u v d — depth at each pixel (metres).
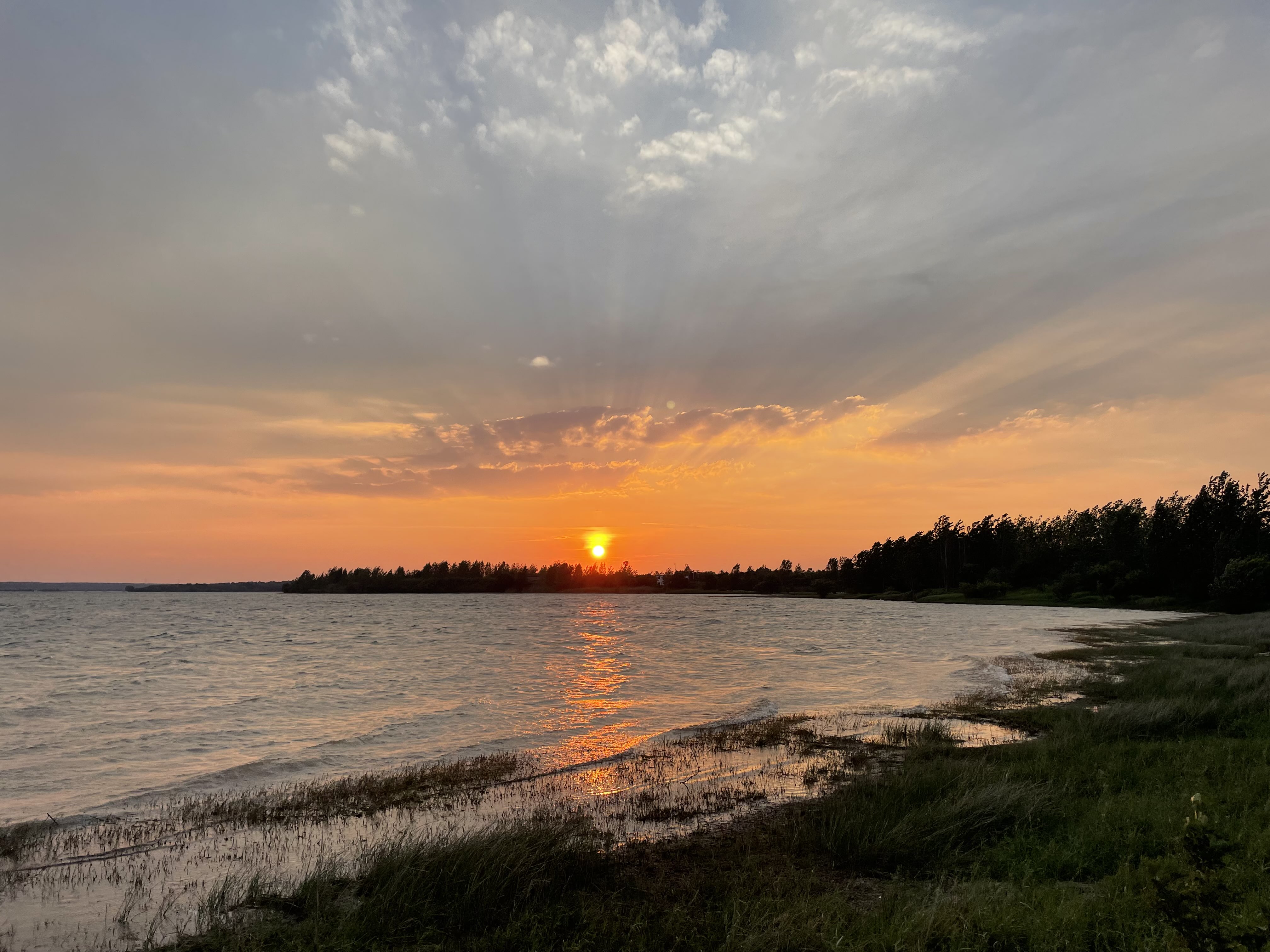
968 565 165.62
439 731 20.16
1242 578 87.94
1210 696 18.19
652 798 13.05
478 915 7.68
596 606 153.25
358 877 8.99
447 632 69.25
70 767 16.16
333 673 34.66
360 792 13.62
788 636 60.62
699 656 43.03
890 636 60.34
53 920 8.16
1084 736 14.78
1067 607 117.94
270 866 9.89
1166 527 117.94
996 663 35.56
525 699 26.22
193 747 18.31
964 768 12.65
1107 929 6.02
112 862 10.11
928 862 9.13
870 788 12.16
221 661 41.25
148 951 7.30
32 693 28.50
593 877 8.94
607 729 20.25
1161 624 69.25
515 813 12.20
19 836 11.21
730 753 16.69
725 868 9.41
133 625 80.50
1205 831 5.16
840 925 6.81
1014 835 9.57
